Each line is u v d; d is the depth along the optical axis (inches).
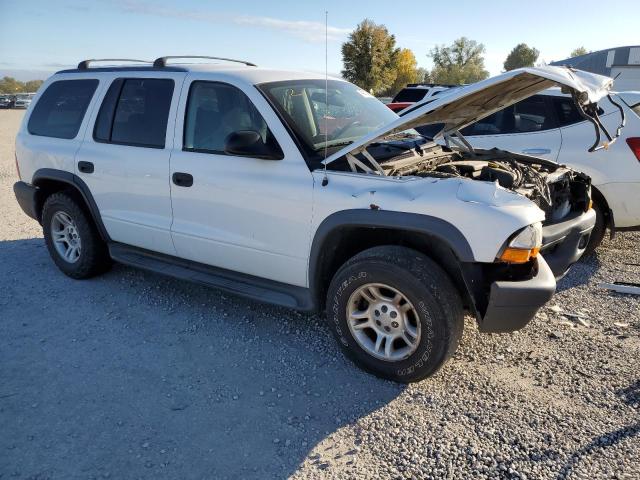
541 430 112.7
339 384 132.2
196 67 168.9
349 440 111.9
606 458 104.0
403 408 121.9
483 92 130.0
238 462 105.9
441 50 3228.3
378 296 129.7
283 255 144.6
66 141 192.9
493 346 147.9
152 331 160.1
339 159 138.5
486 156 178.5
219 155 153.5
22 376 136.3
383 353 131.6
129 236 180.9
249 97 149.5
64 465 105.3
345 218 129.3
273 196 141.7
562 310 169.2
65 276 204.2
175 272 169.9
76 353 147.7
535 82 137.0
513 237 115.6
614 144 205.0
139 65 185.3
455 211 118.6
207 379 134.8
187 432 114.7
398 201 123.9
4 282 198.5
